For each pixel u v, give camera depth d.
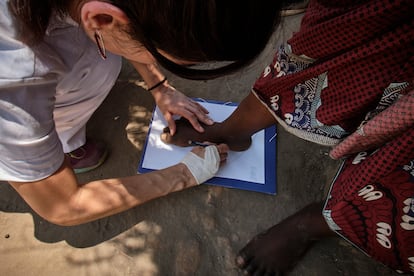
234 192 1.30
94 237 1.22
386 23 0.63
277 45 1.65
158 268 1.17
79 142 1.29
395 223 0.81
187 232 1.23
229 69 0.58
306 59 0.86
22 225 1.24
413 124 0.70
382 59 0.70
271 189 1.29
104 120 1.48
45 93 0.77
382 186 0.80
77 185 0.97
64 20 0.74
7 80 0.66
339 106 0.84
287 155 1.39
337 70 0.80
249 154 1.35
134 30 0.54
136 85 1.60
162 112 1.37
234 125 1.26
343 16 0.67
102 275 1.15
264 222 1.25
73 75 1.00
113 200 1.04
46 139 0.78
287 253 1.14
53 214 0.94
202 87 1.58
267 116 1.15
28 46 0.68
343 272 1.17
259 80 1.03
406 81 0.71
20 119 0.71
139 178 1.12
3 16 0.63
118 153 1.40
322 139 0.96
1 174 0.78
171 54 0.58
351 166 0.88
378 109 0.79
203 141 1.33
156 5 0.48
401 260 0.88
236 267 1.17
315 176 1.35
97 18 0.57
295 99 0.95
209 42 0.52
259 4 0.49
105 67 1.15
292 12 1.76
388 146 0.76
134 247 1.20
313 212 1.14
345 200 0.87
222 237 1.22
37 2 0.62
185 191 1.30
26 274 1.15
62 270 1.16
